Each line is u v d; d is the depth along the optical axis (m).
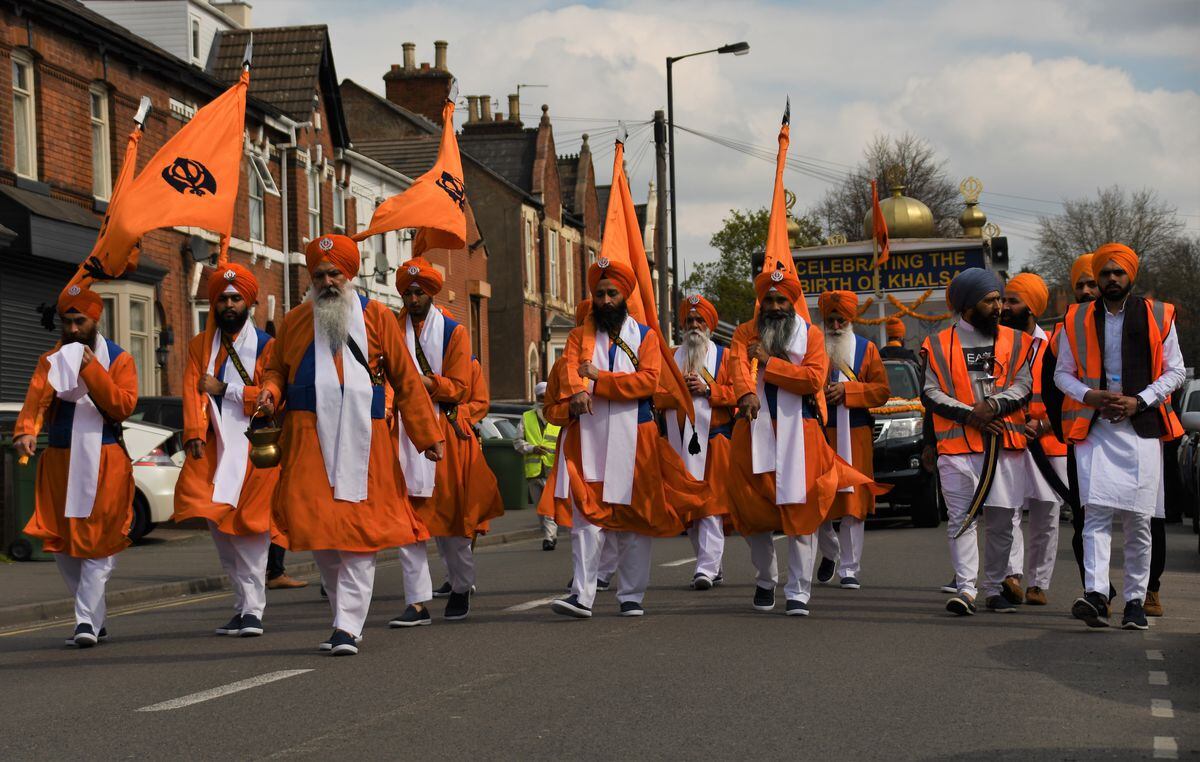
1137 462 8.96
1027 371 9.78
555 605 9.73
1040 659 7.96
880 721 6.37
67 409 9.41
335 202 36.72
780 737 6.07
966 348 9.88
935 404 9.84
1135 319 9.03
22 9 23.02
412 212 11.52
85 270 10.28
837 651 8.27
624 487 9.73
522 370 52.97
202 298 28.95
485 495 9.95
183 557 17.09
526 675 7.60
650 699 6.90
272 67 35.19
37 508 9.45
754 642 8.63
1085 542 9.15
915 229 26.41
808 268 21.70
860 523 11.59
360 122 53.12
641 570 9.95
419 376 8.67
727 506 10.91
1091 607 8.95
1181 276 86.00
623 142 11.98
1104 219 87.81
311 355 8.48
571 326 57.12
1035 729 6.20
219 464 9.72
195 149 10.73
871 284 21.55
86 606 9.45
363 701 6.98
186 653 8.83
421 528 8.75
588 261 62.66
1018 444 9.81
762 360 9.89
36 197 23.03
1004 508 10.04
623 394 9.62
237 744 6.10
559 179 59.06
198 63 34.56
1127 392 8.98
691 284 63.41
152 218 10.47
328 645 8.57
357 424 8.41
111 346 9.59
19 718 6.83
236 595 9.78
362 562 8.48
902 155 81.00
